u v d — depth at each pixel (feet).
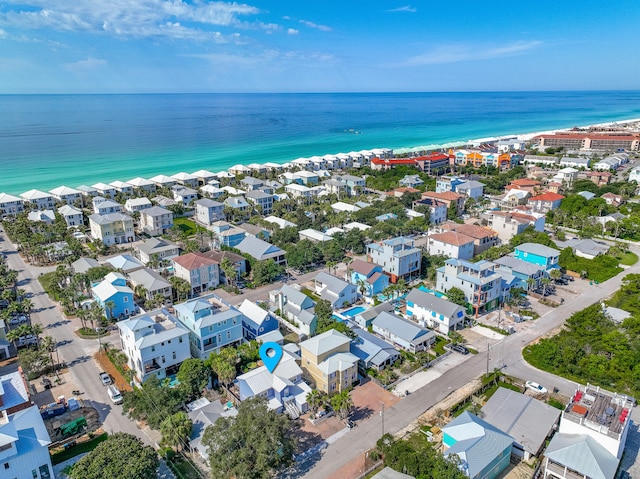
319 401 216.95
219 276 385.70
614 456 176.45
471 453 178.40
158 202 589.32
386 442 199.41
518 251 402.31
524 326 314.35
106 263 407.85
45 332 304.71
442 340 296.51
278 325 303.07
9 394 197.47
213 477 169.58
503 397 223.71
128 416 219.82
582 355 264.93
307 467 190.60
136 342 240.73
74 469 162.50
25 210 559.79
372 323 306.96
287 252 424.46
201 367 234.99
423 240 488.85
